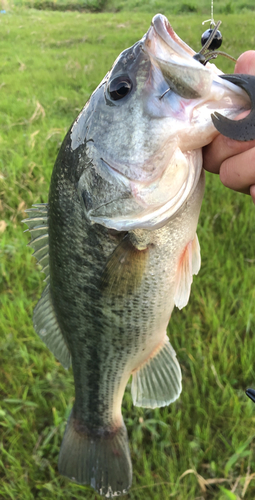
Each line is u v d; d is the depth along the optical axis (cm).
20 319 56
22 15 275
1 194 77
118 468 42
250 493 42
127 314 31
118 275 29
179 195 24
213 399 47
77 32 212
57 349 39
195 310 57
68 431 43
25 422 47
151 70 23
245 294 56
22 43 197
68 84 133
